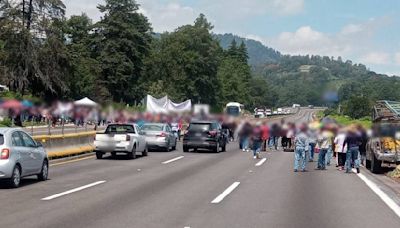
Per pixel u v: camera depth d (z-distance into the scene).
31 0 61.62
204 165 23.03
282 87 126.69
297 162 21.09
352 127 20.91
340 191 15.17
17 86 59.28
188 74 109.50
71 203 12.29
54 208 11.56
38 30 61.28
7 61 59.66
